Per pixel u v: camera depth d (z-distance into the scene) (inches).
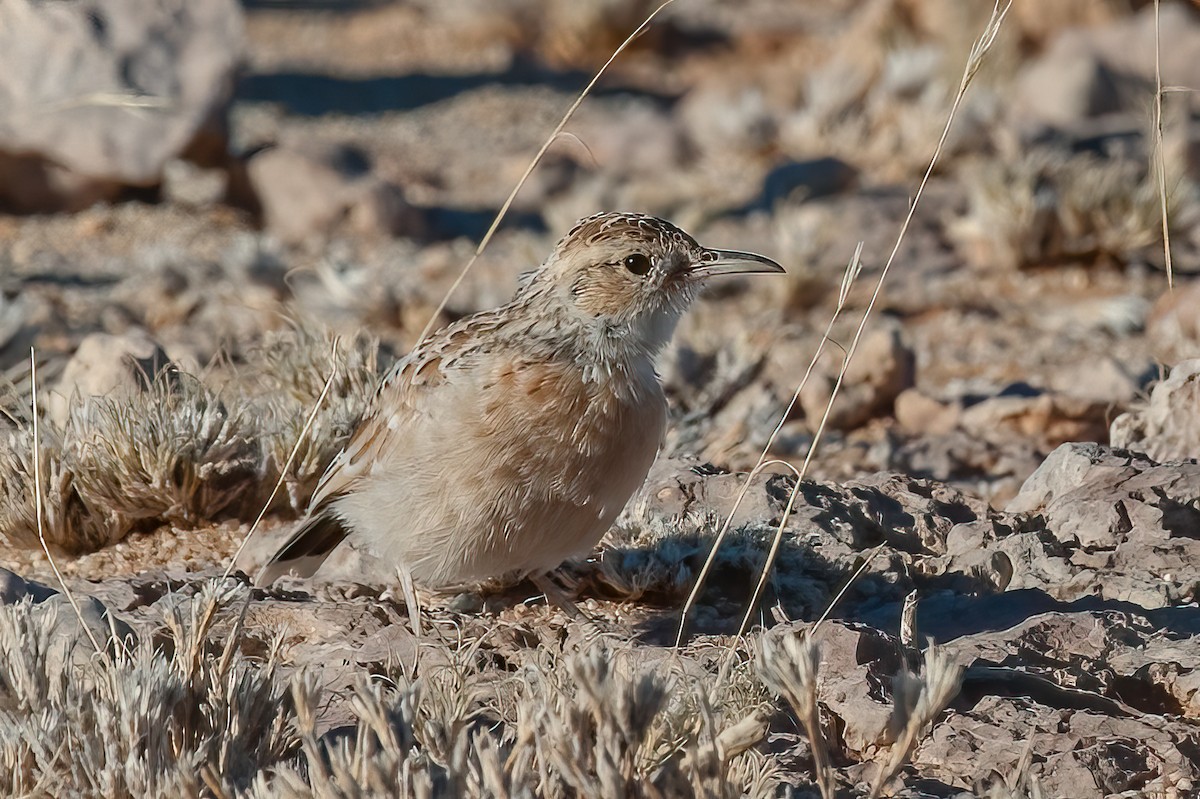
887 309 1130.7
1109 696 396.5
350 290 1086.4
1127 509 519.5
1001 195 1234.6
